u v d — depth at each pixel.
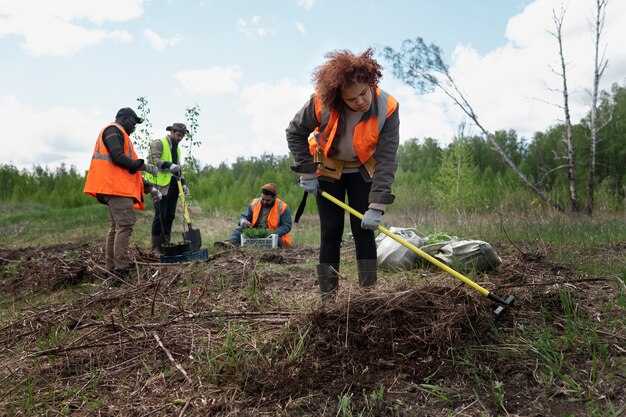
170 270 5.05
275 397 2.46
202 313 3.56
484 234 7.60
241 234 7.79
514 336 2.90
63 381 2.81
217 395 2.51
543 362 2.62
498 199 13.30
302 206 3.48
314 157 3.46
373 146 3.29
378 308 2.94
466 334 2.91
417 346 2.81
